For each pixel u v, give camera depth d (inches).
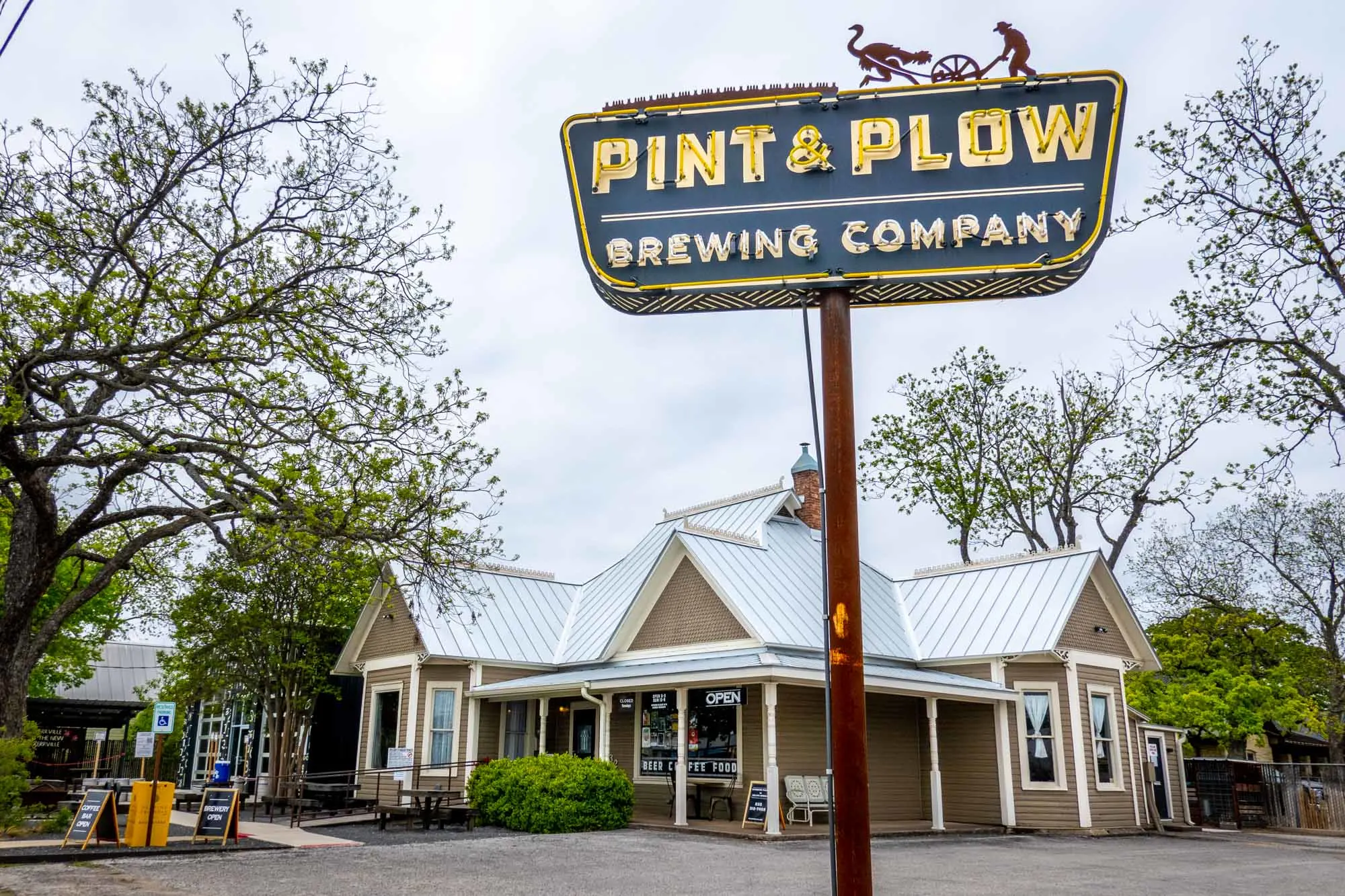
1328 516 1374.3
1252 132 595.5
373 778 928.3
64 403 639.1
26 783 624.1
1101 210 260.2
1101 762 845.8
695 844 612.7
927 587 978.1
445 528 634.2
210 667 1027.3
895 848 633.6
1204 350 591.8
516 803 700.7
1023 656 829.2
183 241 641.0
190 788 1434.5
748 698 764.6
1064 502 1348.4
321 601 999.6
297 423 605.3
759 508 987.9
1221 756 1389.0
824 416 249.1
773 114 275.0
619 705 816.3
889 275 259.3
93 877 439.2
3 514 725.3
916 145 268.2
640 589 877.8
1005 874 515.2
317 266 642.2
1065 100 267.9
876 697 840.3
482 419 656.4
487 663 911.0
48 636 642.8
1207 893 464.4
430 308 667.4
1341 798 1037.2
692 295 267.4
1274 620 1316.4
